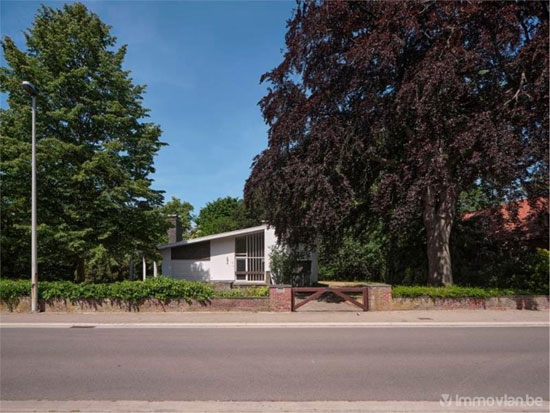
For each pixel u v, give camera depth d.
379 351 7.76
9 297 13.10
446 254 15.33
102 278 25.31
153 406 4.96
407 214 12.68
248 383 5.82
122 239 18.53
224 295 13.73
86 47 18.61
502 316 12.03
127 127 19.22
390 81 14.25
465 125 12.66
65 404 5.03
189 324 11.00
